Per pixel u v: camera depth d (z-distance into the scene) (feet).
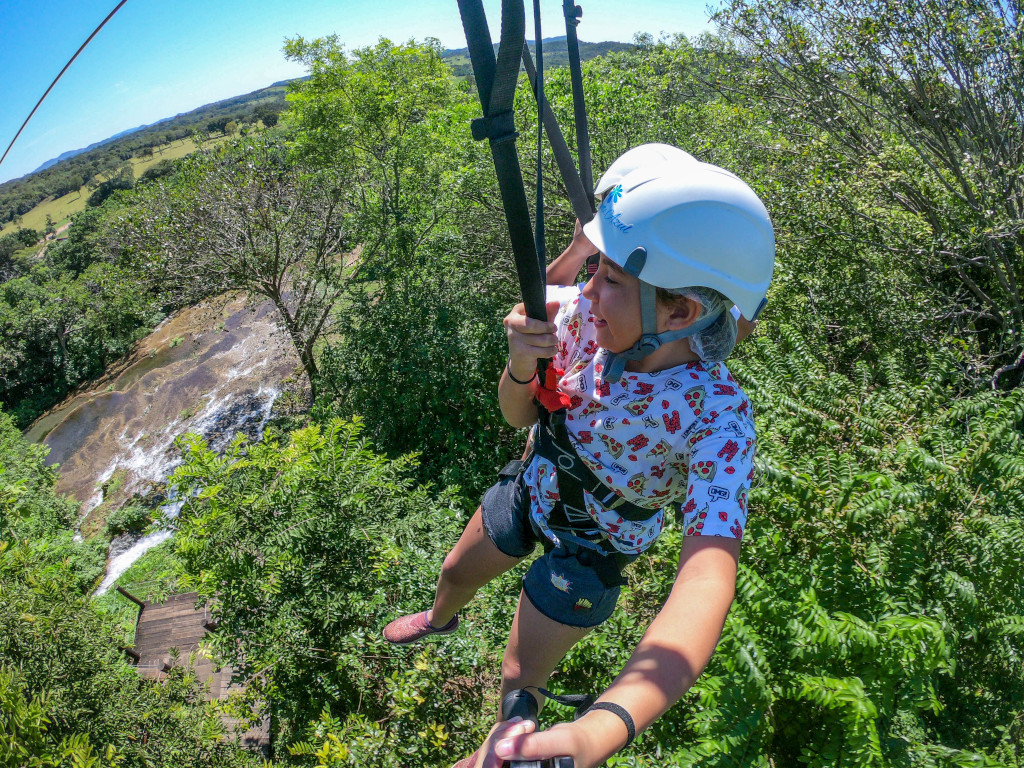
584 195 4.59
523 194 3.09
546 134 4.46
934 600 12.78
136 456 75.20
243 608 21.17
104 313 97.66
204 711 21.44
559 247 45.78
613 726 2.58
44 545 35.09
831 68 32.99
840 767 10.34
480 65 2.82
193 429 74.84
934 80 29.73
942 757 10.36
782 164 34.01
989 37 27.53
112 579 57.11
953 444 15.53
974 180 29.68
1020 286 29.76
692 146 43.75
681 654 2.86
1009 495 14.58
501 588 19.52
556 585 4.25
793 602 11.51
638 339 3.71
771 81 35.70
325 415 47.19
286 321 62.69
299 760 20.21
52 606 20.36
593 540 4.28
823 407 16.67
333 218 63.98
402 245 56.49
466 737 17.03
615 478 4.00
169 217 57.16
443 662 17.69
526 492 4.64
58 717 17.99
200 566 21.63
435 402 41.65
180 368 87.45
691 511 3.52
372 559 21.50
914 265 30.68
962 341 26.09
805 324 26.91
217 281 60.08
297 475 22.53
